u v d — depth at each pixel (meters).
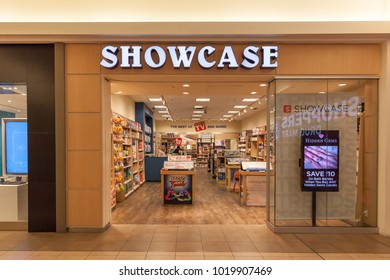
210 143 21.12
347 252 4.01
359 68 4.80
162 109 14.40
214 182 11.85
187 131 21.45
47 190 4.77
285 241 4.45
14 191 4.95
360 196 5.03
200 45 4.76
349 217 5.01
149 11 4.83
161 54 4.68
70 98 4.75
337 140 4.92
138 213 6.33
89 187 4.79
